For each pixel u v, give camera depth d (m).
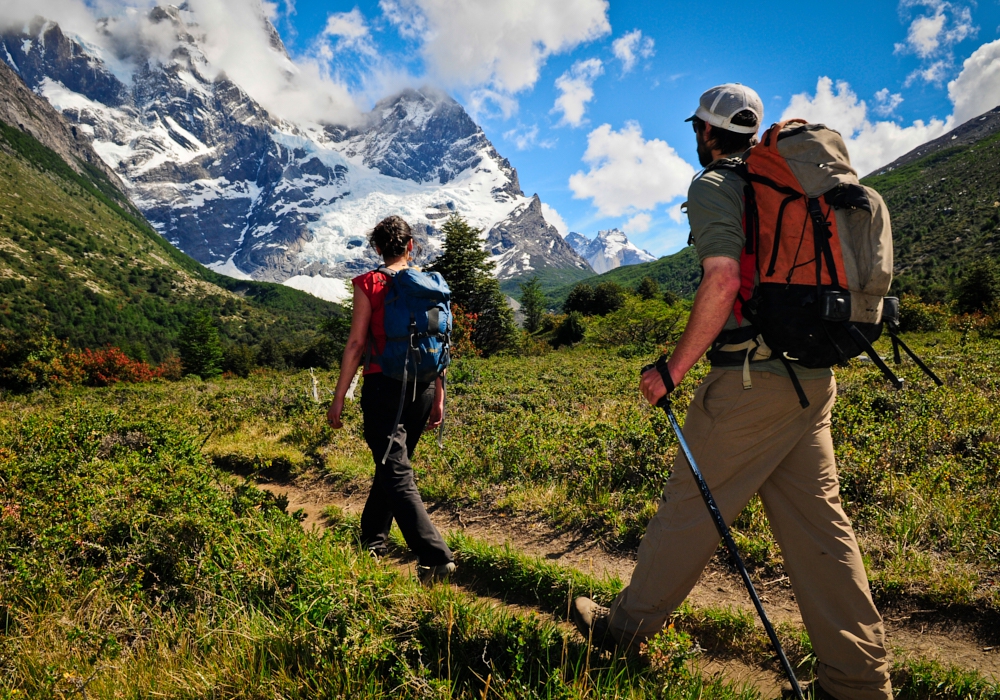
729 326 2.22
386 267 3.58
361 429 7.35
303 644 2.50
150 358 146.00
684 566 2.29
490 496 5.04
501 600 3.37
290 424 8.25
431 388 3.63
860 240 2.01
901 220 150.75
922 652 2.67
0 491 4.22
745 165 2.18
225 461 7.11
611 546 3.99
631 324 36.66
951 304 42.09
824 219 2.01
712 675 2.56
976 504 3.74
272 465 6.76
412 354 3.38
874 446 4.63
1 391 23.84
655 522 2.38
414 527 3.35
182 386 21.45
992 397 6.87
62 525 3.45
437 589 2.87
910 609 2.96
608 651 2.47
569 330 63.31
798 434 2.20
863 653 2.12
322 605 2.62
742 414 2.16
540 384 13.03
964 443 5.07
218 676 2.37
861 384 7.44
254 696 2.27
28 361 32.72
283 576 3.04
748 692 2.29
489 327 40.59
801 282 2.01
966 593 2.90
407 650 2.47
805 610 2.23
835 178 2.01
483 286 40.34
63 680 2.37
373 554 3.56
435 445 6.41
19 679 2.45
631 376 12.96
